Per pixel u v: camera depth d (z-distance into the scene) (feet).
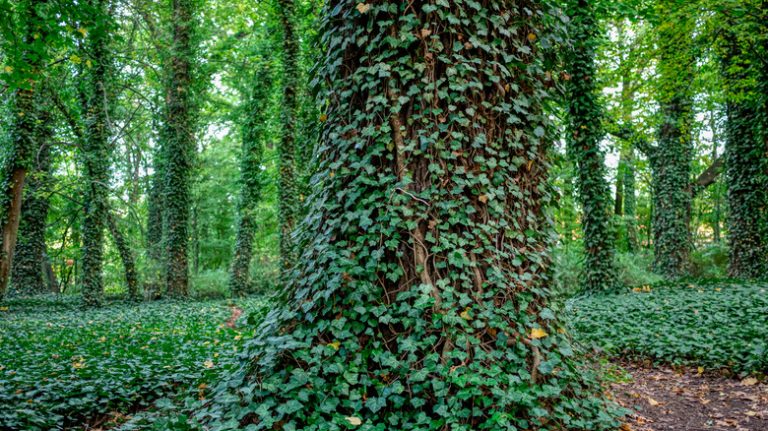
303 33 54.65
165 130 59.41
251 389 12.13
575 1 33.78
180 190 60.13
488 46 14.53
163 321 38.81
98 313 45.50
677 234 56.24
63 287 108.06
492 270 13.57
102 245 53.47
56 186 55.72
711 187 104.47
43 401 16.21
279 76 61.62
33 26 24.75
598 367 19.79
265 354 13.26
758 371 20.26
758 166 47.50
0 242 42.78
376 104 14.20
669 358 23.30
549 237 15.39
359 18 14.84
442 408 11.68
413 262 13.38
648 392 19.45
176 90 58.80
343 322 13.01
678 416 16.44
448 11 14.33
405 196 13.61
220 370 19.17
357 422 11.64
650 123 54.65
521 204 14.79
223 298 66.69
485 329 13.05
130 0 42.42
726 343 22.86
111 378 18.42
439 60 14.11
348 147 14.53
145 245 62.13
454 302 13.05
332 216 14.46
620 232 87.61
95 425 15.89
